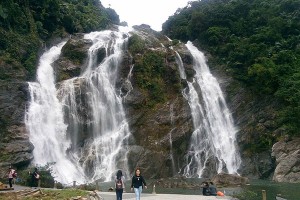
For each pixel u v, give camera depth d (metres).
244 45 65.75
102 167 48.53
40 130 47.25
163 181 40.56
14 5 60.84
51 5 70.31
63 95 52.34
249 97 58.31
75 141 50.59
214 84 61.69
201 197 25.58
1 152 40.56
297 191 33.44
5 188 27.00
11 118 44.50
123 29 83.69
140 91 56.34
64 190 25.39
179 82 58.94
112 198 24.11
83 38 65.94
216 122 58.00
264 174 49.28
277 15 72.56
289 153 47.06
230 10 77.38
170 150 51.34
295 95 51.38
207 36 73.00
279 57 59.91
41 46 63.28
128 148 50.91
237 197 27.73
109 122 54.09
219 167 52.84
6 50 54.97
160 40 71.50
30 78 54.09
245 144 53.94
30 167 40.88
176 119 54.09
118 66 58.81
